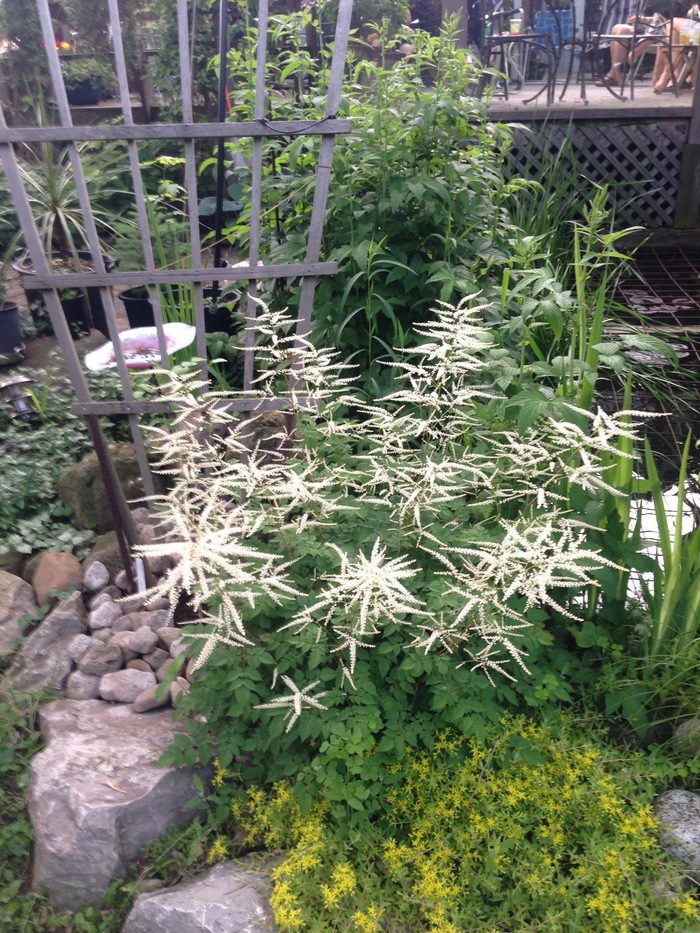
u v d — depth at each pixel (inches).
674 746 97.1
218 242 167.3
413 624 87.9
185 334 131.5
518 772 90.3
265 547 97.3
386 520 100.0
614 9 335.3
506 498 97.5
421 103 141.7
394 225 145.3
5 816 102.2
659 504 99.7
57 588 127.2
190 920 82.9
